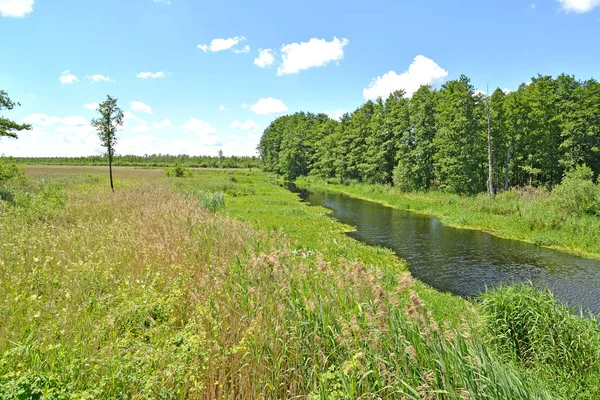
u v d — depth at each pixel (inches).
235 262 312.0
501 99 1676.9
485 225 905.5
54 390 130.2
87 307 225.6
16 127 869.8
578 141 1471.5
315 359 174.1
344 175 2468.0
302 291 219.3
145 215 580.1
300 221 922.7
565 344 224.5
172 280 273.6
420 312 172.9
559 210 832.9
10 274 268.5
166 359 162.4
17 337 181.2
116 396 138.6
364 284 213.8
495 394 147.7
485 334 242.4
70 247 350.6
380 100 2417.6
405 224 960.3
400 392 145.8
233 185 1850.4
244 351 177.6
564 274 527.5
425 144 1615.4
